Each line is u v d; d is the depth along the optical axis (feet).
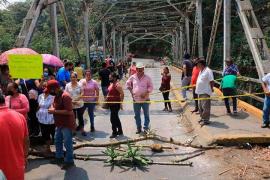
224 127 24.30
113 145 22.40
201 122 25.66
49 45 76.48
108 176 17.84
